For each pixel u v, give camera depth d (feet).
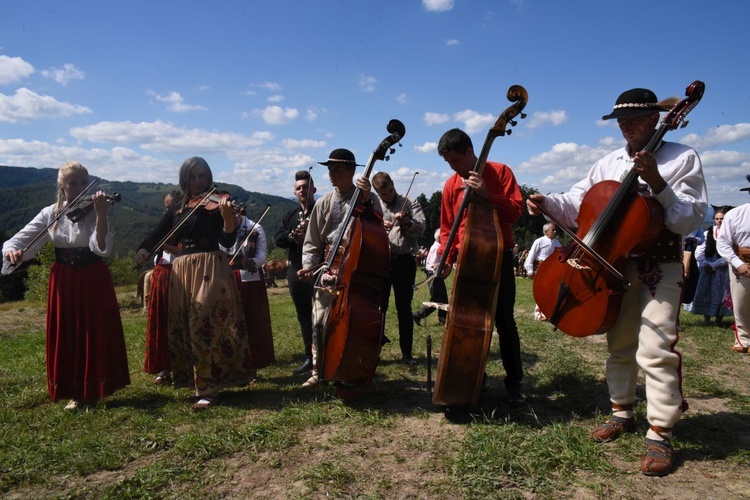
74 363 14.51
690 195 9.93
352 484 9.55
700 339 22.79
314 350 16.21
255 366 17.72
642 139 10.52
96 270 14.71
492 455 10.18
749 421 12.25
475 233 11.70
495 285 11.69
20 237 14.38
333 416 13.14
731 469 9.71
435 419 12.77
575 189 12.34
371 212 14.30
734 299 20.08
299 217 18.67
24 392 15.89
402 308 18.60
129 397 15.62
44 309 52.06
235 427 12.39
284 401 14.71
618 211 10.24
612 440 10.98
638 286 10.52
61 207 14.64
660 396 9.81
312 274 15.88
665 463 9.52
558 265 11.17
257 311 17.88
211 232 14.82
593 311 10.48
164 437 11.81
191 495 9.32
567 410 13.23
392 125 14.08
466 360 11.57
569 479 9.43
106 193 14.16
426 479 9.64
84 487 9.82
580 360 17.92
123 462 10.90
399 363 18.97
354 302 13.34
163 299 17.25
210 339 14.32
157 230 15.46
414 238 18.58
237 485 9.68
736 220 20.15
